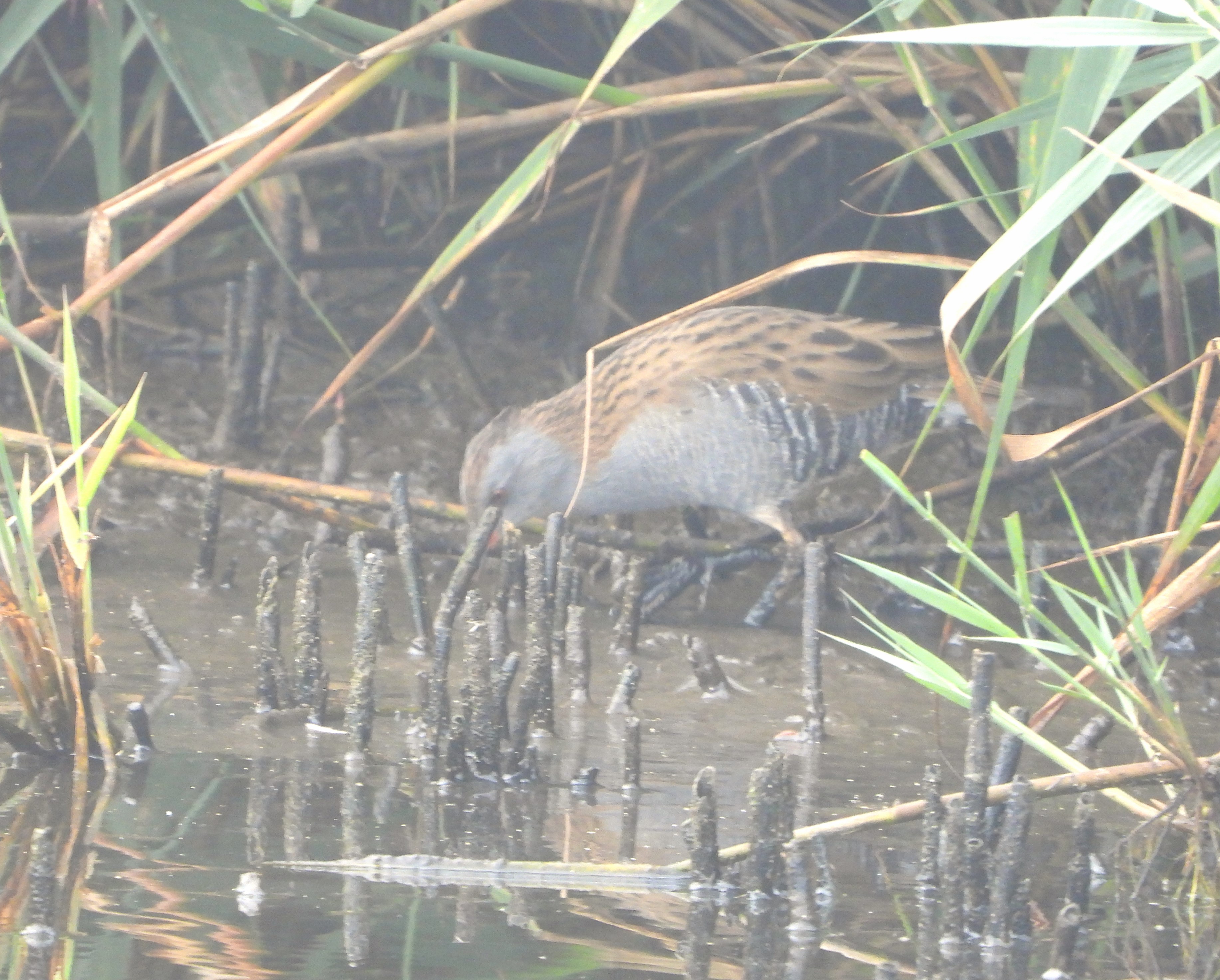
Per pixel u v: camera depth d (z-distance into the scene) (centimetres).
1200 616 1062
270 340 1497
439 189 1605
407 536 973
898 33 604
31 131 1734
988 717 589
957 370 631
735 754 788
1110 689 863
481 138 1495
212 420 1388
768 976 515
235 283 1373
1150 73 721
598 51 1616
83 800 666
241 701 828
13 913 542
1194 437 678
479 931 543
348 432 1362
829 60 902
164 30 1211
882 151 1534
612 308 1476
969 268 740
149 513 1193
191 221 939
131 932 529
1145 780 597
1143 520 1113
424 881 592
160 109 1512
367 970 505
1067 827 692
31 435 939
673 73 1617
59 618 930
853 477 1280
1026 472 1110
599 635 1012
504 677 734
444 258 948
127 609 988
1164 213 976
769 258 1630
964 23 845
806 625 825
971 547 779
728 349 1065
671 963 523
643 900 581
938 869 594
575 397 1105
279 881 584
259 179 1098
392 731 796
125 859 599
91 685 715
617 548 1074
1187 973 532
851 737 827
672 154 1611
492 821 665
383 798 691
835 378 1056
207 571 1050
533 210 1583
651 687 912
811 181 1639
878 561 1068
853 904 586
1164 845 661
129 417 711
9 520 843
